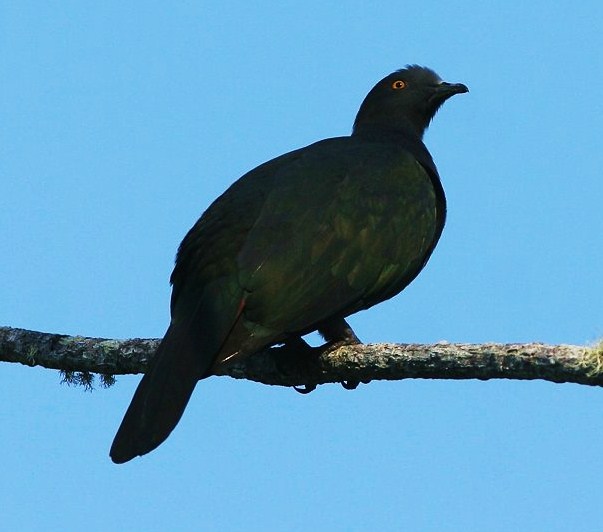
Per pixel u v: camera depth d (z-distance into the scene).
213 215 13.91
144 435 12.05
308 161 14.76
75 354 13.78
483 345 11.76
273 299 13.28
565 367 11.12
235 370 14.13
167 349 12.84
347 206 14.27
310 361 13.62
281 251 13.54
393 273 14.48
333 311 13.64
